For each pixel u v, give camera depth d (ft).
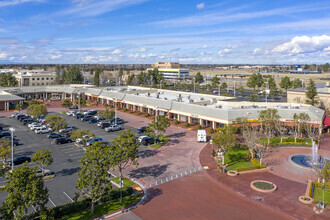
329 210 114.62
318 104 351.87
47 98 463.83
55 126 226.17
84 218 106.73
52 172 155.63
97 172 104.83
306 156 185.47
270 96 486.38
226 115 243.40
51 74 601.21
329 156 186.09
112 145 124.77
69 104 364.79
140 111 349.00
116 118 295.07
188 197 127.34
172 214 112.27
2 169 115.14
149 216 110.52
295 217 109.81
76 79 601.62
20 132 250.37
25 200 85.61
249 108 264.11
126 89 444.96
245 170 158.30
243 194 130.11
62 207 108.47
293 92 364.58
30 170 91.50
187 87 630.33
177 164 170.91
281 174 155.63
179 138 231.91
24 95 440.45
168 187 138.00
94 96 431.02
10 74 514.27
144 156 185.78
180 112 290.15
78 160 176.45
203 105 297.12
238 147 202.80
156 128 211.20
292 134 240.73
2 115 333.01
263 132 242.78
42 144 212.23
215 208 117.29
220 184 141.79
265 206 118.93
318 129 242.17
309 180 142.00
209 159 180.34
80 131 197.88
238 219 108.58
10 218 83.41
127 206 117.91
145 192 132.26
